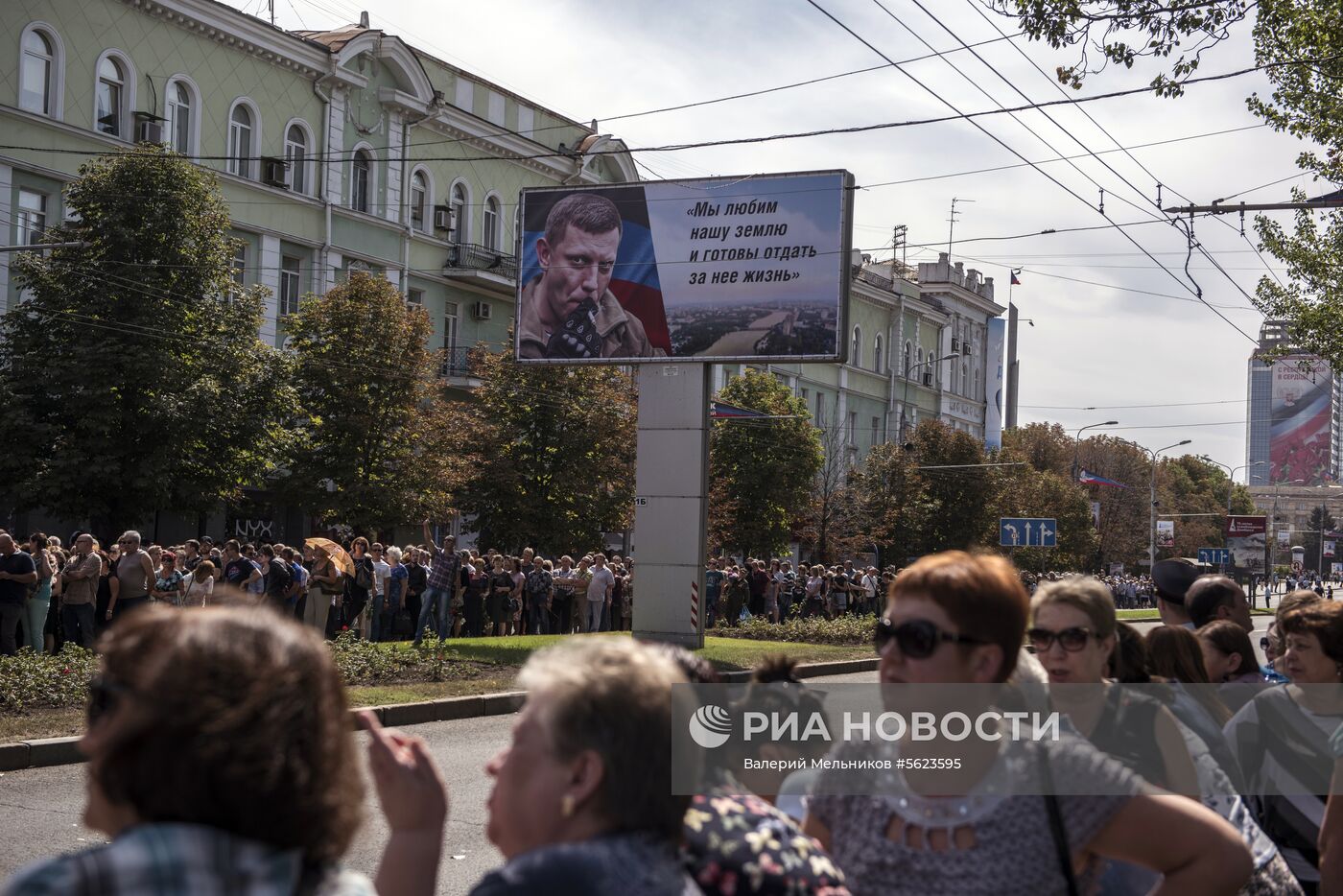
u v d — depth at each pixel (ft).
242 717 5.16
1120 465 280.92
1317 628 14.05
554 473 114.93
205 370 88.12
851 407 206.69
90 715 5.45
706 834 7.92
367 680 52.01
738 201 79.51
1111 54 48.34
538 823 6.98
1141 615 165.17
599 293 81.87
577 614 85.10
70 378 82.33
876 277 211.61
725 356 79.36
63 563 58.29
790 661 10.61
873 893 8.56
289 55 115.75
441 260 135.33
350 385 102.68
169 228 86.48
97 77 101.04
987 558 9.13
